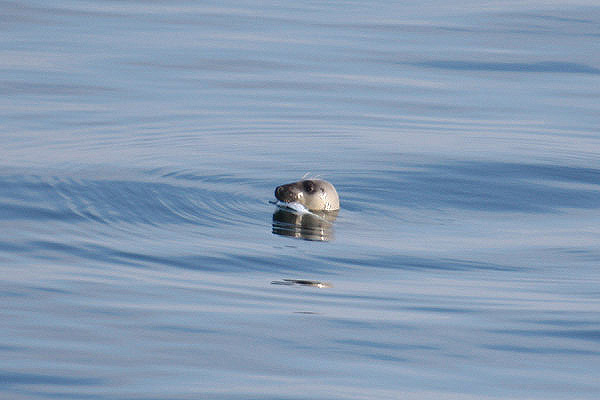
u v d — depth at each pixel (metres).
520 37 34.31
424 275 15.01
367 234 17.02
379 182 20.20
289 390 10.55
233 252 15.70
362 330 12.48
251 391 10.49
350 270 15.13
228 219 17.48
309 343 11.97
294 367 11.21
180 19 35.47
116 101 25.73
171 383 10.63
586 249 16.44
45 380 10.59
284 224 17.33
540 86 28.72
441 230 17.41
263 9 37.75
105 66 29.05
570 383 11.03
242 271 14.86
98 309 12.85
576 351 12.00
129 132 23.12
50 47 30.77
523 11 38.16
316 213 18.12
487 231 17.42
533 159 21.98
